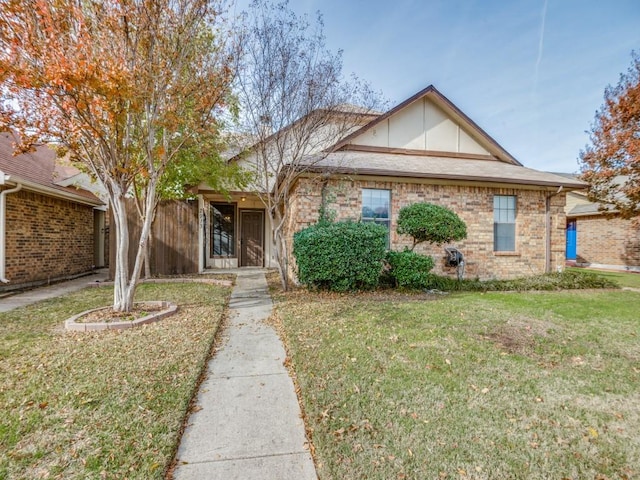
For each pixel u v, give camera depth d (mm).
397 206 9117
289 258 9883
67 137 5016
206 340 4336
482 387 3127
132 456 2172
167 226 10695
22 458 2135
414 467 2105
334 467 2098
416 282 7816
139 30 4816
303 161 8266
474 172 9570
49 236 9586
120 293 5605
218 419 2684
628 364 3723
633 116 8711
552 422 2613
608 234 14766
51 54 4234
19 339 4332
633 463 2189
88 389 2992
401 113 10906
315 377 3283
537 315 5699
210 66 5742
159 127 5973
